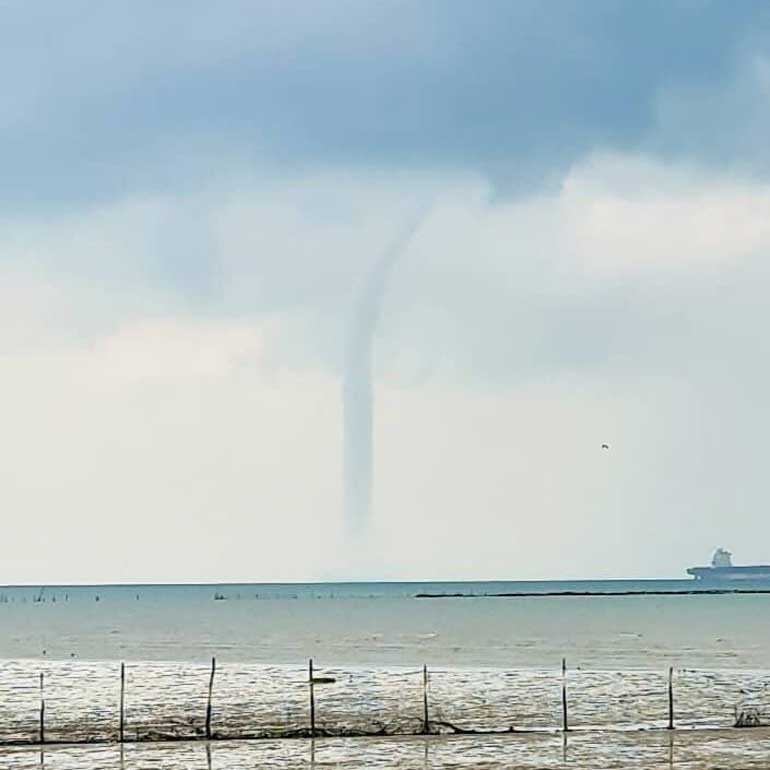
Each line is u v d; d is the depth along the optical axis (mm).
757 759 94938
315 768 91438
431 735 107188
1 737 106625
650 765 92500
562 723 115875
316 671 181250
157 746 101312
